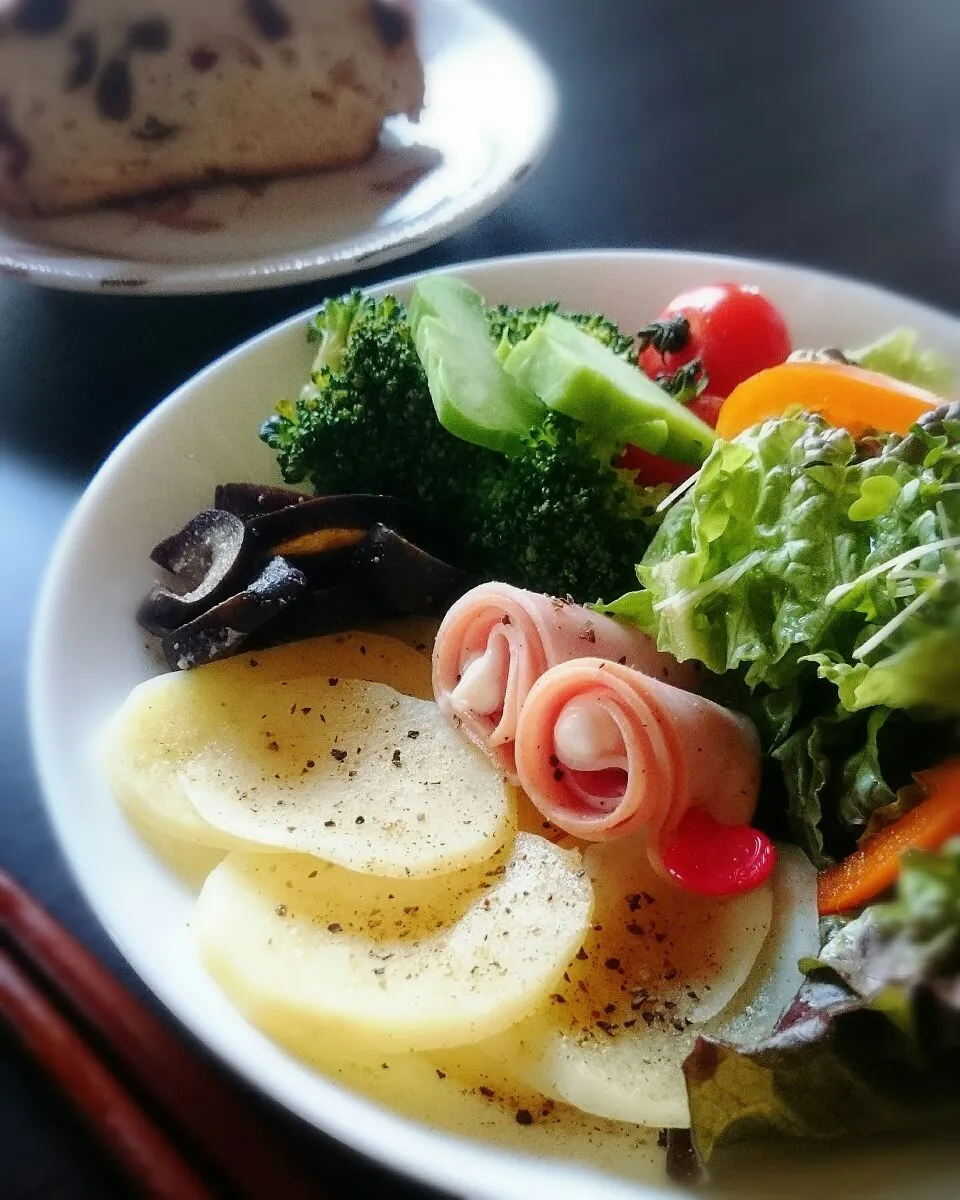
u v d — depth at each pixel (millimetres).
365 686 190
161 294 293
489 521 210
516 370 217
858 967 136
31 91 331
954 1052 130
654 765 165
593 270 277
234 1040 139
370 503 207
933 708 157
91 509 208
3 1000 149
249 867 161
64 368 281
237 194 363
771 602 175
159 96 346
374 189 362
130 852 163
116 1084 141
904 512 165
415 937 155
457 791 173
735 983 153
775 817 177
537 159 353
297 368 247
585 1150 136
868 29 459
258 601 183
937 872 134
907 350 244
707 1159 130
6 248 320
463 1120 138
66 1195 133
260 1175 133
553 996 151
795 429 184
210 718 181
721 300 252
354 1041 143
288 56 353
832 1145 133
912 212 345
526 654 179
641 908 163
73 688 183
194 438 229
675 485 224
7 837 170
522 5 487
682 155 378
